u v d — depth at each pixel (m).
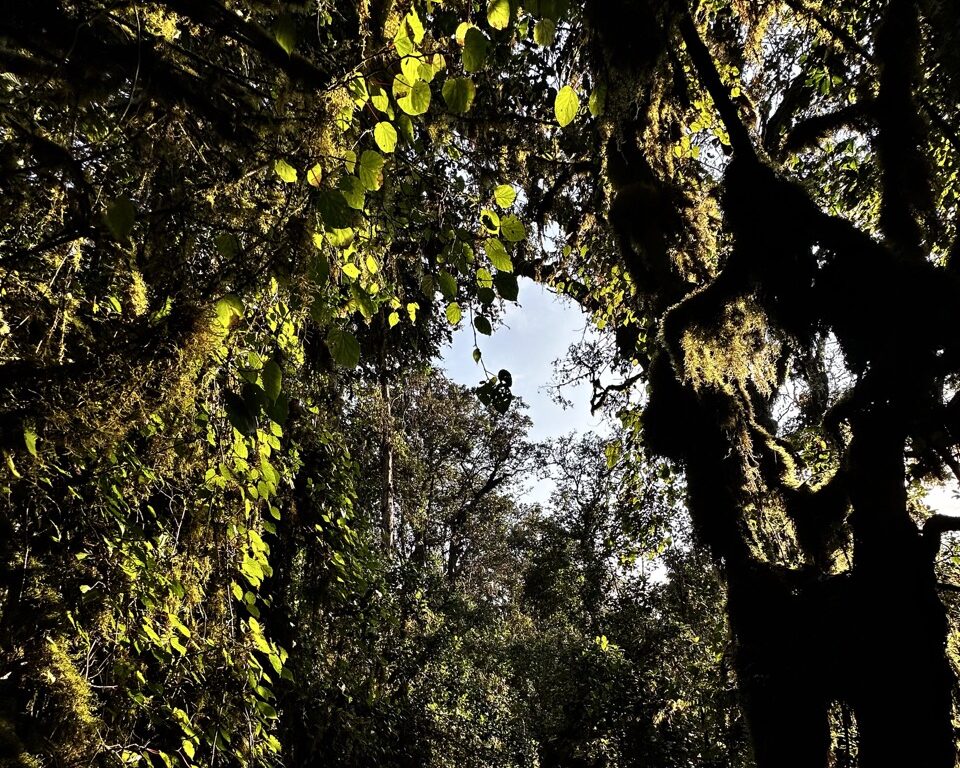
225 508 2.64
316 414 5.09
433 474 15.25
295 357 3.64
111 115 1.92
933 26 2.80
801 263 2.54
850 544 3.38
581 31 3.18
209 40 2.16
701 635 7.86
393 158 2.22
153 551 2.62
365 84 1.65
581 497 12.85
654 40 2.56
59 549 2.36
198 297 1.87
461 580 16.30
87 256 2.14
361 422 6.84
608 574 10.57
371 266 2.06
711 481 3.09
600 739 7.91
